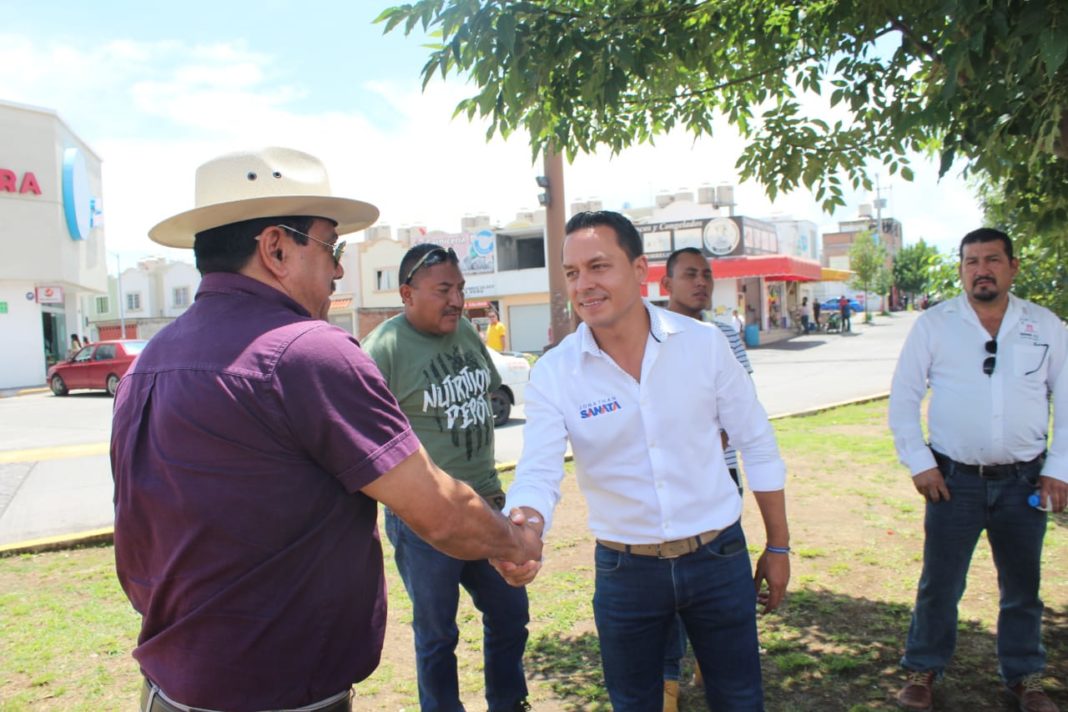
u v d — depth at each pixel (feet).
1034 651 10.17
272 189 5.43
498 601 9.86
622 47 10.68
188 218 5.37
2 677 12.37
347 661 5.29
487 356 11.03
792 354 82.69
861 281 161.27
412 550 9.46
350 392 4.95
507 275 120.16
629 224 7.13
